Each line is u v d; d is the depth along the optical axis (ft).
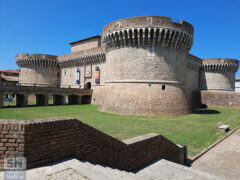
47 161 18.99
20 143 16.99
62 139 20.52
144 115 94.48
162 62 99.50
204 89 181.47
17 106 126.82
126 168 29.86
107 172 21.11
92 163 24.22
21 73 205.16
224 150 46.60
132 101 97.76
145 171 30.50
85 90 165.48
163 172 30.25
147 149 34.30
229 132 63.05
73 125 21.80
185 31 101.30
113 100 105.29
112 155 27.37
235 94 140.56
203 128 67.56
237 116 97.50
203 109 135.74
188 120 83.56
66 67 198.90
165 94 98.78
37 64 197.06
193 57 166.30
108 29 108.78
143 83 98.58
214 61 175.73
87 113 99.60
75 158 21.67
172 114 97.71
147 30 96.63
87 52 170.60
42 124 18.58
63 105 146.92
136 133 55.21
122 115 95.14
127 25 98.68
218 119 87.92
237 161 39.96
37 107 124.77
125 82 101.91
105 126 64.23
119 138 48.88
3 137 17.16
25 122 17.72
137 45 100.01
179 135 56.59
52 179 15.65
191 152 44.39
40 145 18.38
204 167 37.17
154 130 61.11
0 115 81.97
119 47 105.91
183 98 106.22
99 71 162.09
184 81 111.45
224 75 177.37
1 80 238.89
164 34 96.32
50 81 201.87
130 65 101.04
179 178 27.94
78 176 16.78
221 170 35.78
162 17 96.02
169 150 40.06
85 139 23.31
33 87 131.44
